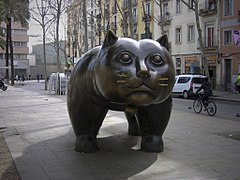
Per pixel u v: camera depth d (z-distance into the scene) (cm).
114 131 922
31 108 1538
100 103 625
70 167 581
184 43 3738
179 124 1054
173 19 3891
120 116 1222
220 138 828
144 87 506
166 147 726
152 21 4222
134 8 4547
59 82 2598
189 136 853
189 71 3659
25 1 3070
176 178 526
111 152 680
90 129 677
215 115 1363
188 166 589
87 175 540
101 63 538
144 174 545
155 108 655
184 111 1484
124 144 753
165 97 539
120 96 521
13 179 524
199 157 647
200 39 2739
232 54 3105
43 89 3456
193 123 1078
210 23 3378
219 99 2328
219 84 3259
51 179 522
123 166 586
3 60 7194
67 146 734
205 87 1410
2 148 723
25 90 3250
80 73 652
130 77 505
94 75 575
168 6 3969
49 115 1273
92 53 655
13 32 7925
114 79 516
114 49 530
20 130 941
